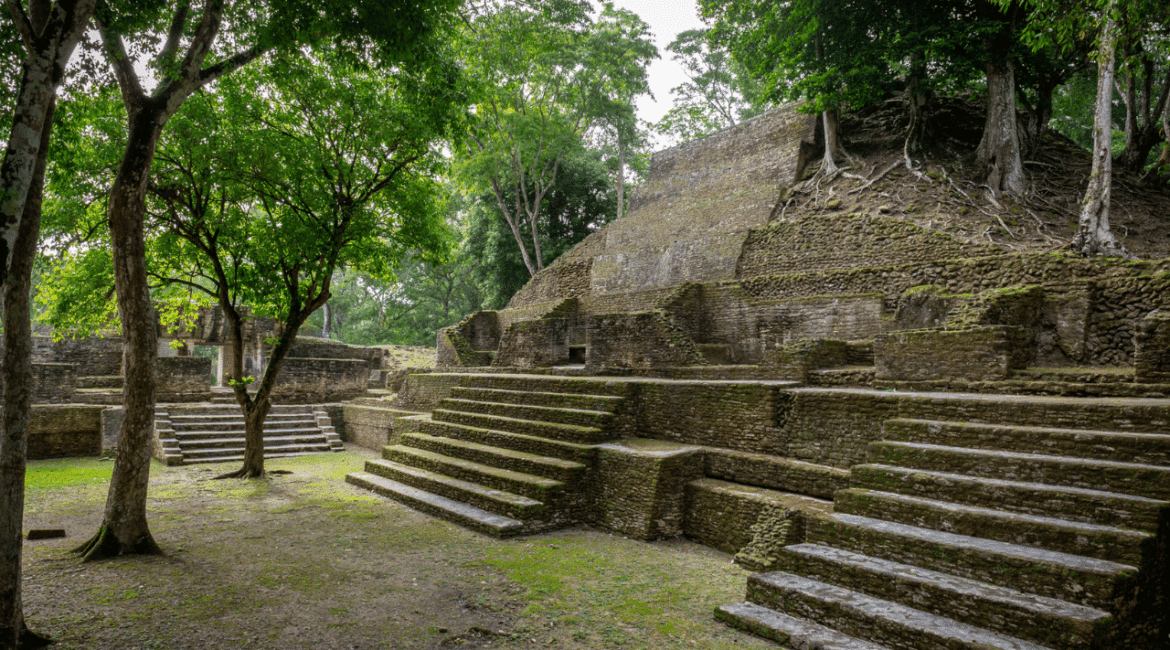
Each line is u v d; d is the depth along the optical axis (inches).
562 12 712.4
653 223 937.5
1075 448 224.4
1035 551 188.4
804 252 671.1
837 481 281.6
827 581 212.4
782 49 767.7
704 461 341.4
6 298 175.8
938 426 262.1
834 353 422.9
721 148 952.9
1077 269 429.4
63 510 350.6
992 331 322.3
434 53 343.0
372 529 322.7
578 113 1138.7
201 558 267.9
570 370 603.2
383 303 1660.9
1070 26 361.1
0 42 251.4
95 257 433.4
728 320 635.5
